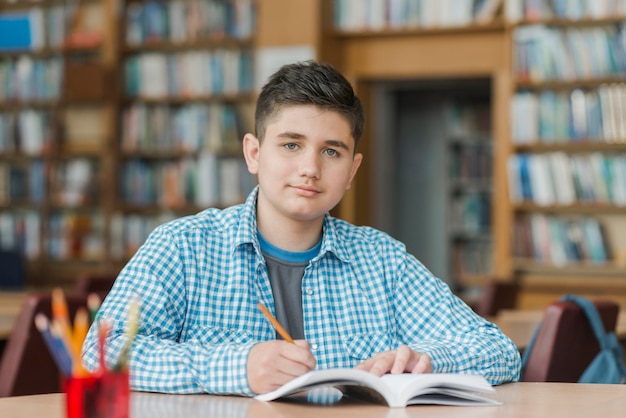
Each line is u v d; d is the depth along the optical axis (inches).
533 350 98.3
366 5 276.8
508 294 202.2
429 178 342.3
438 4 271.0
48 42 303.1
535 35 259.3
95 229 304.5
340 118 75.1
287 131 74.8
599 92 254.4
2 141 307.6
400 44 280.1
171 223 80.0
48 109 307.4
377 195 304.0
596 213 262.7
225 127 288.0
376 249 84.5
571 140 256.4
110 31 294.7
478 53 273.1
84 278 172.7
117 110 295.0
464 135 339.3
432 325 82.6
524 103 260.1
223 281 78.2
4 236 306.2
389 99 331.6
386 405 62.8
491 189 333.7
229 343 69.2
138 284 75.5
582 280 257.0
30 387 105.6
